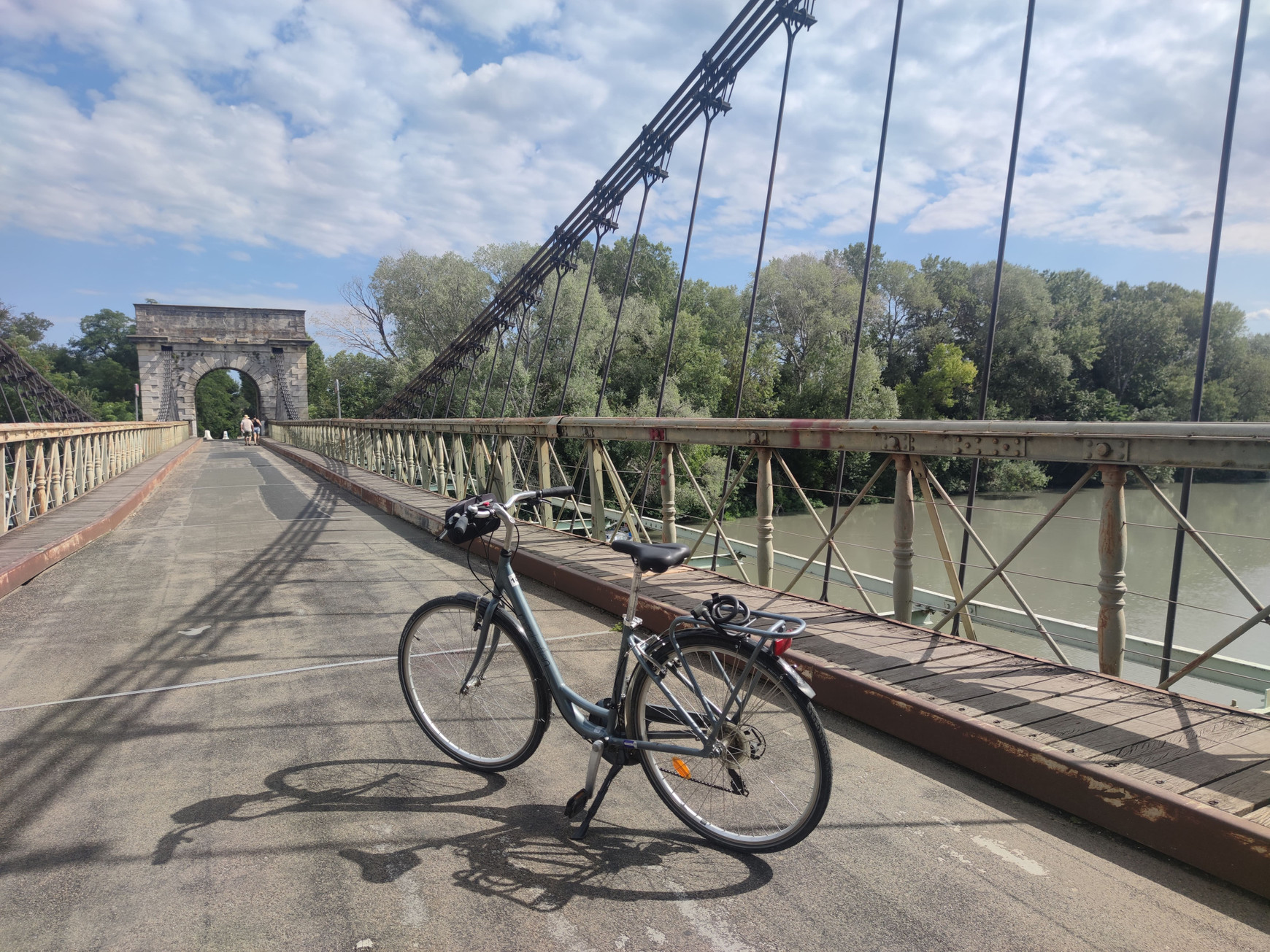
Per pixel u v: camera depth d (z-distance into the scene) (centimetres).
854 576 341
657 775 200
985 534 1862
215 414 7862
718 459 2286
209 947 153
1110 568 255
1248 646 1044
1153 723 220
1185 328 3178
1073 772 196
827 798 172
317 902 167
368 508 941
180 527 755
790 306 3528
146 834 195
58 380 6341
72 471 900
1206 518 2138
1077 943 152
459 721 237
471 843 192
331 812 207
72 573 528
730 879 176
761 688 180
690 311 4081
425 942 155
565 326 2811
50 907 166
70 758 240
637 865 182
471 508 215
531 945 154
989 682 255
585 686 296
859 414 3331
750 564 819
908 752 237
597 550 512
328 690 299
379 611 419
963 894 168
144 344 5094
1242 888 167
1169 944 151
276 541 664
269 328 5384
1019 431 267
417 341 3862
